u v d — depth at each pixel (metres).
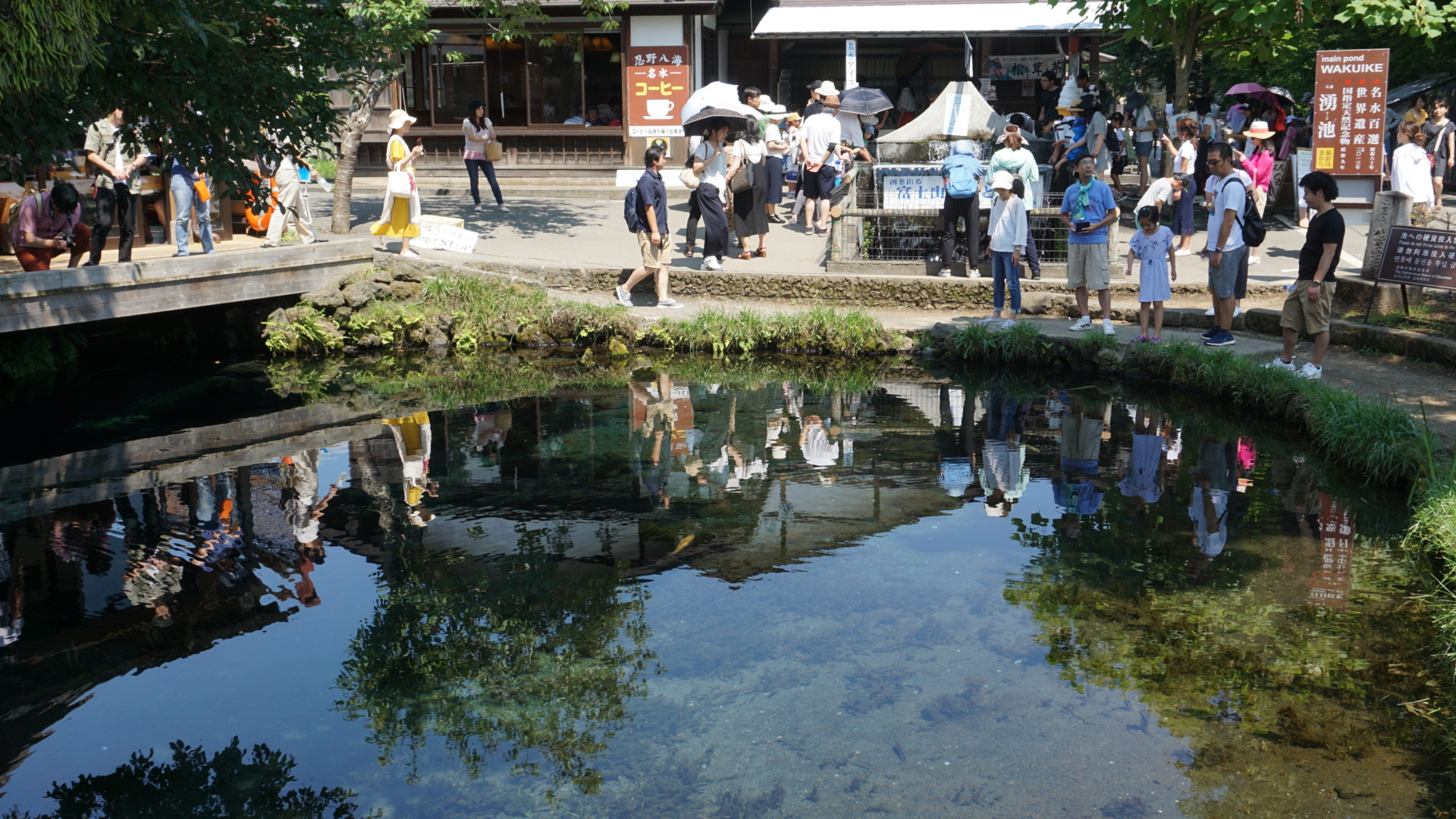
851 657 5.30
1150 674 5.05
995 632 5.52
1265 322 11.12
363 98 15.15
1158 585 6.04
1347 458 7.98
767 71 24.72
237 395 10.90
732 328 12.35
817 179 16.05
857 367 11.85
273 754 4.51
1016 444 8.87
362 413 10.20
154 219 13.24
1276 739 4.50
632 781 4.30
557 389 11.13
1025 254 12.05
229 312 13.26
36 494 7.80
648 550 6.73
